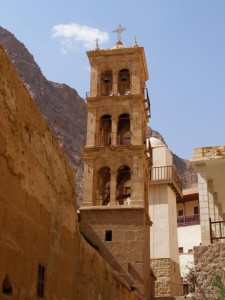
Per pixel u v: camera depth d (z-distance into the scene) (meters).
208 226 24.39
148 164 36.25
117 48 36.12
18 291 7.06
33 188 8.05
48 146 9.20
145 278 29.66
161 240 44.12
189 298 30.69
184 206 63.09
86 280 12.22
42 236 8.39
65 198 10.40
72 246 10.79
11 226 6.91
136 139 33.09
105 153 32.97
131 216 30.64
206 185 25.78
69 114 104.06
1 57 6.88
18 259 7.11
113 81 35.19
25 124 7.84
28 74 102.06
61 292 9.55
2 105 6.84
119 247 29.86
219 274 22.20
